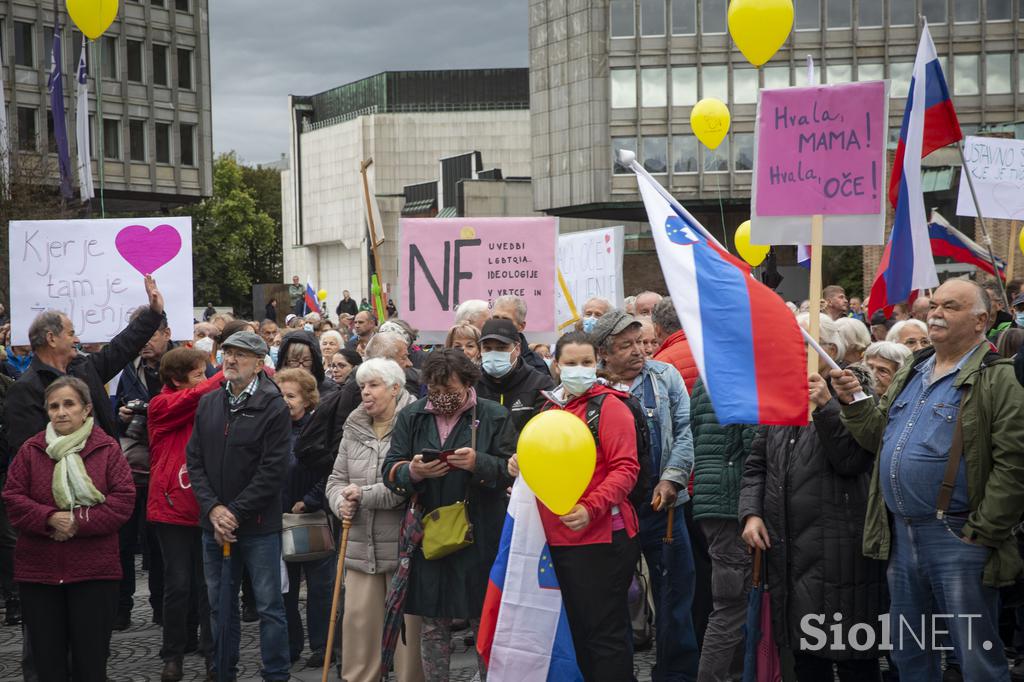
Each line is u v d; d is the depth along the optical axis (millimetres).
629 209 65750
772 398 5273
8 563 9188
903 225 6941
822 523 5672
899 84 61094
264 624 7066
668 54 63969
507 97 117188
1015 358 5008
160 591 8914
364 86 118625
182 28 66625
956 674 6973
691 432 6766
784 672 5727
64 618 6508
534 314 9578
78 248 9164
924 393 5383
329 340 11305
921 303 11039
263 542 7090
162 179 65938
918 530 5340
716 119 15977
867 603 5641
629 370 6668
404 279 9703
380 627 6781
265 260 103562
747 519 5863
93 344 10609
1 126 31312
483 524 6277
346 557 6816
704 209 65688
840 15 61562
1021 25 59719
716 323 5352
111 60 63219
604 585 5684
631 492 5875
